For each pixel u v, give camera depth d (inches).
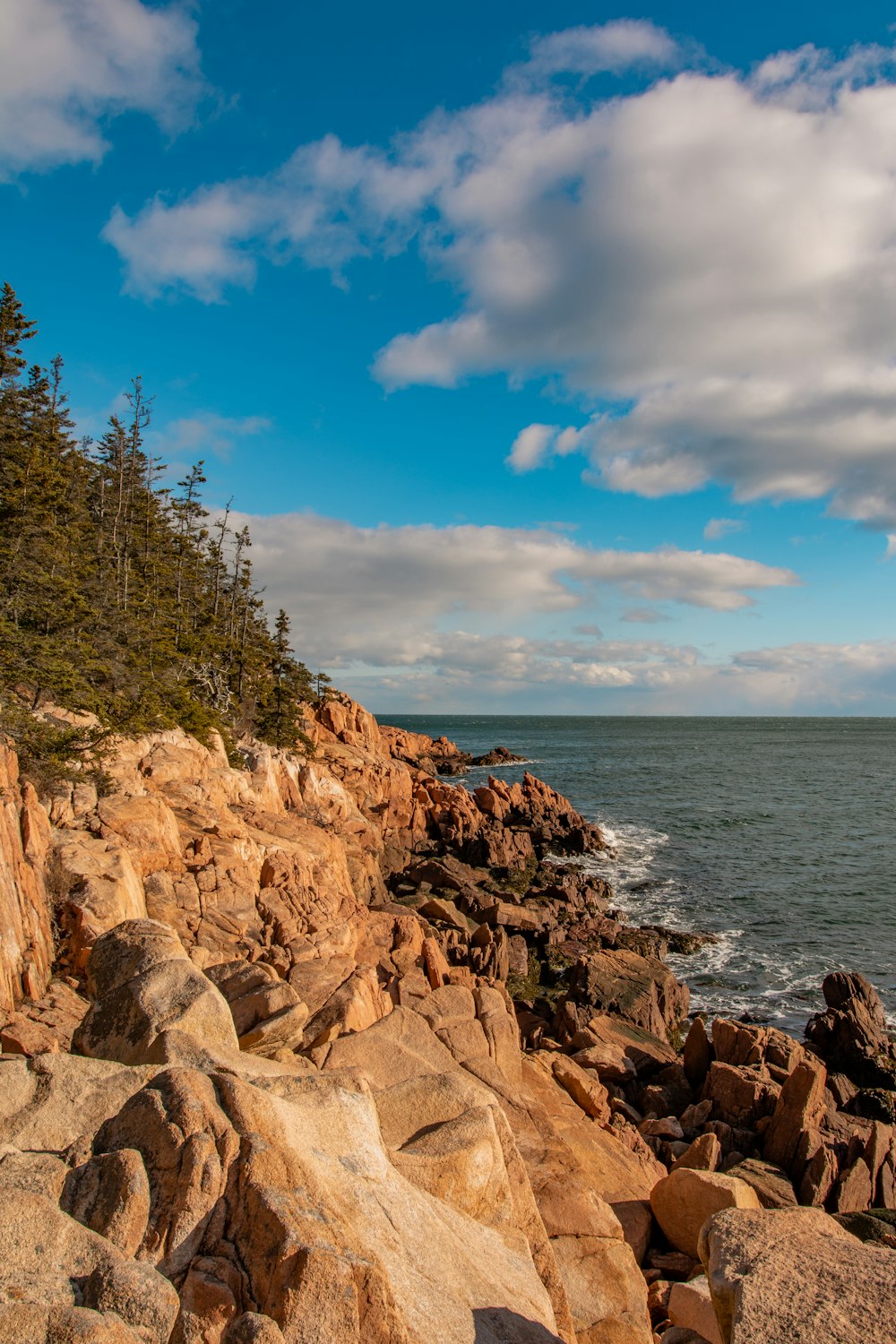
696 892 2258.9
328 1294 215.3
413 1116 409.4
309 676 3538.4
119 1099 303.4
